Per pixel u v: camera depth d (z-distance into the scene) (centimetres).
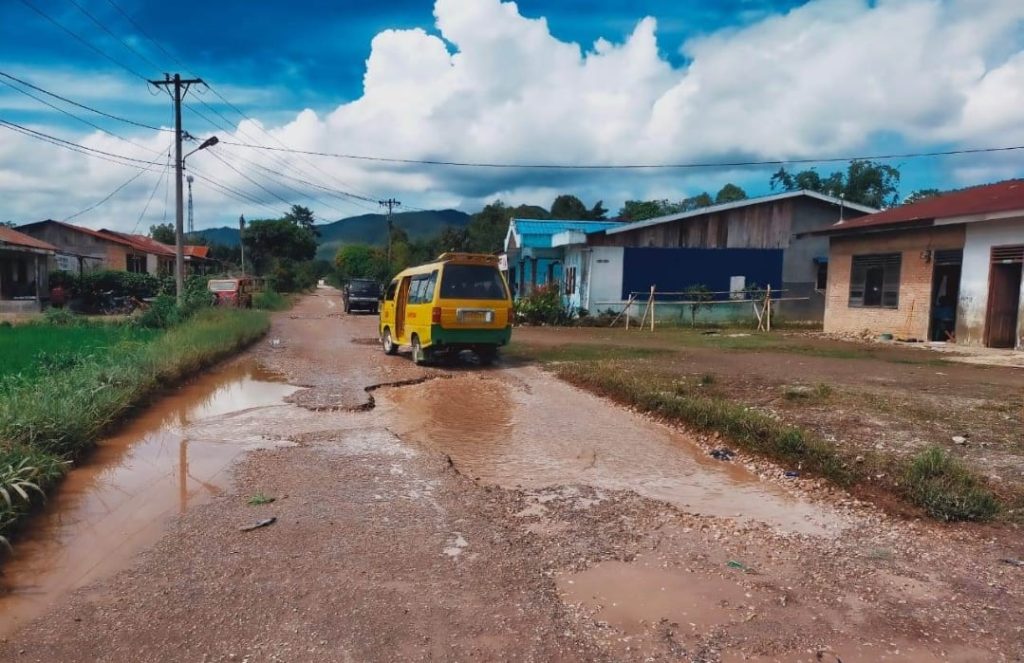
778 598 351
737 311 2459
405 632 311
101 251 3822
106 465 593
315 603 338
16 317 2212
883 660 294
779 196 2486
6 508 429
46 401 630
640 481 568
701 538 435
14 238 2638
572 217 6312
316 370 1189
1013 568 388
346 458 617
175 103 2169
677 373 1096
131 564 384
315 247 7456
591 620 326
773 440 628
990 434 670
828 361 1281
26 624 319
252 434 714
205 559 391
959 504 468
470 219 7694
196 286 2142
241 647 298
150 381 914
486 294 1234
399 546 412
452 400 927
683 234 2488
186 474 565
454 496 511
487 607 337
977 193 1877
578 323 2361
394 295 1448
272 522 451
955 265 1645
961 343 1616
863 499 512
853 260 1952
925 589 362
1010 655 298
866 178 3981
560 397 954
